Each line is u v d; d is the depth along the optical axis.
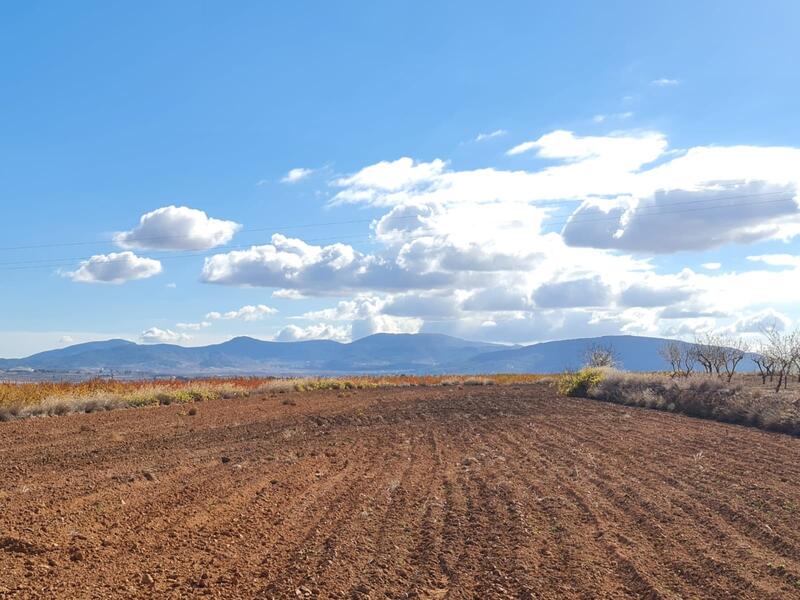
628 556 9.38
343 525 11.03
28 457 18.09
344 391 55.56
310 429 26.03
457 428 26.36
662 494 13.25
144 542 9.70
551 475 15.64
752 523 10.91
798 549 9.53
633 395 38.25
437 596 7.98
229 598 7.64
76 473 15.42
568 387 47.78
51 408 31.67
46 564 8.42
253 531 10.59
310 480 15.11
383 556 9.41
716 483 14.28
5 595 7.22
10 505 11.56
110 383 43.25
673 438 22.06
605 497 13.20
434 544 10.02
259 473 15.84
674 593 7.95
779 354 44.59
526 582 8.38
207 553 9.36
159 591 7.72
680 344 59.56
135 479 14.50
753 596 7.84
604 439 22.05
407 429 26.12
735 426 25.89
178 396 41.03
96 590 7.60
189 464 17.00
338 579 8.37
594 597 7.91
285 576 8.43
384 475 15.88
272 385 55.09
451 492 13.85
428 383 69.06
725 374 54.97
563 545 9.99
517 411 33.66
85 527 10.21
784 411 24.70
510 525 11.09
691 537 10.26
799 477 14.93
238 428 26.12
